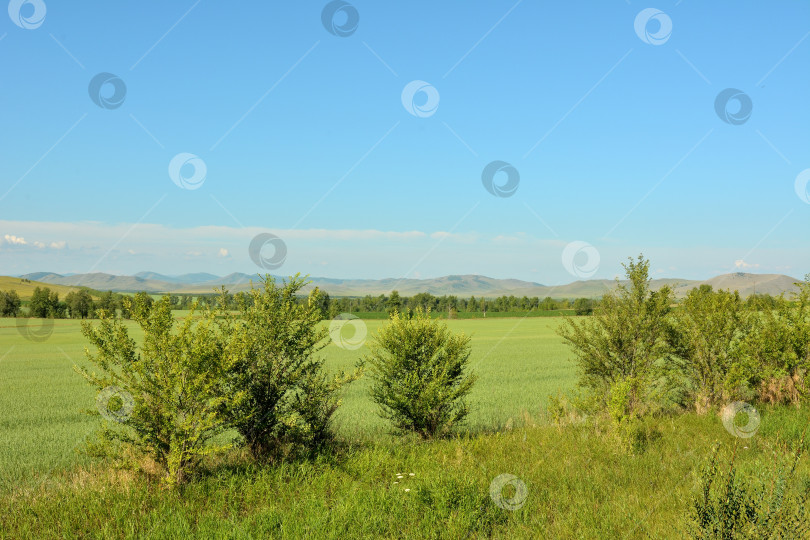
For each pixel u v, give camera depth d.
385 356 12.36
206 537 5.83
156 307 8.15
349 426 12.69
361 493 7.16
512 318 124.25
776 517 4.49
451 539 5.75
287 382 9.23
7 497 7.55
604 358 13.16
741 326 13.70
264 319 9.14
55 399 20.31
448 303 146.88
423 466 8.49
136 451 7.88
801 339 13.19
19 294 133.50
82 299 101.00
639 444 9.53
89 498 7.17
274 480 7.91
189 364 7.77
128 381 7.86
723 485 5.39
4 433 13.50
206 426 7.66
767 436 10.00
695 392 13.56
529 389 20.58
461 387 11.05
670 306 13.07
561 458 8.91
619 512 6.34
